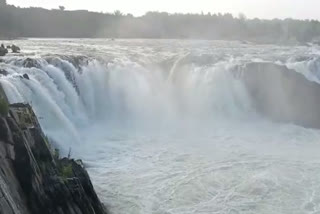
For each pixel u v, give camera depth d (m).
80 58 35.97
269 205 19.34
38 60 31.83
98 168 23.50
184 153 26.44
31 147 16.03
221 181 21.88
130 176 22.39
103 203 19.22
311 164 24.58
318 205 19.34
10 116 15.45
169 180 21.95
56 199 15.24
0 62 31.09
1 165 13.20
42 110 26.88
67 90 31.22
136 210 18.77
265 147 28.17
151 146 27.83
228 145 28.42
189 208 19.05
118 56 41.84
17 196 13.44
